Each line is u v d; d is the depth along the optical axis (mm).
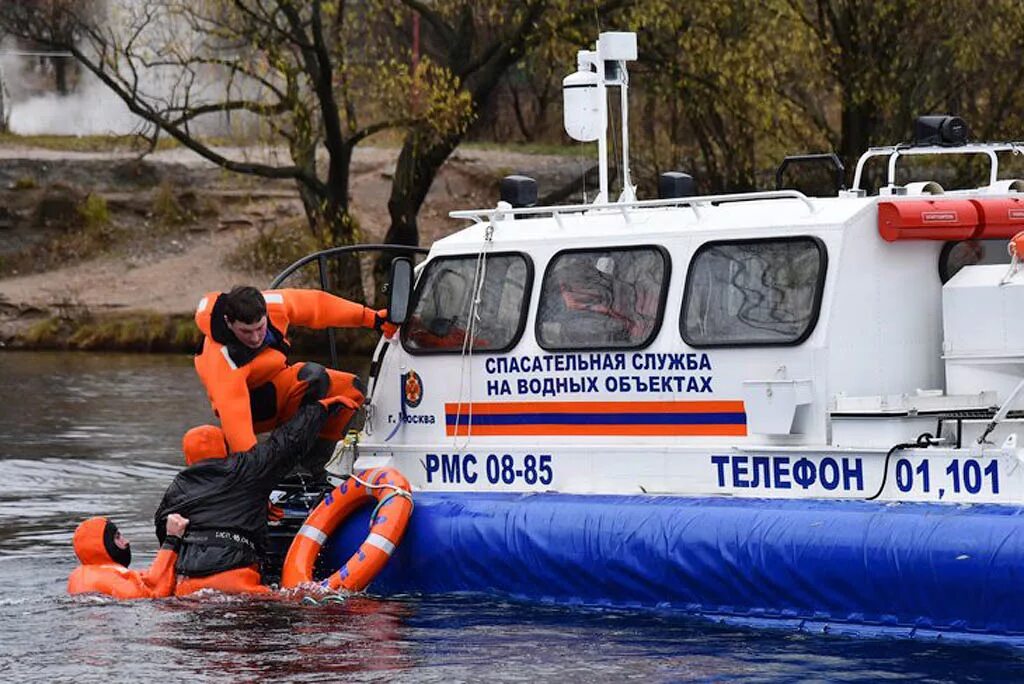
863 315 21250
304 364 24109
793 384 20828
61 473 38156
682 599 20797
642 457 22000
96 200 87000
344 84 68250
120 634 21172
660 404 21953
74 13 69312
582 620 21188
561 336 22734
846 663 18812
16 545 29594
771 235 21422
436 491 23609
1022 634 18609
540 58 69312
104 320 75250
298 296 24141
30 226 86500
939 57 67125
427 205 86812
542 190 85875
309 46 65688
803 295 21141
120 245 85812
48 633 21344
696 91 68500
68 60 95312
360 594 22891
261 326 23156
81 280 82188
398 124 67312
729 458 21375
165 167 89625
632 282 22281
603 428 22391
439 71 65688
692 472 21656
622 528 21172
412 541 22797
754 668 18812
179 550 23484
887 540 19328
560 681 18719
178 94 91000
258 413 23969
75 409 50750
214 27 76562
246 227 86625
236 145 91000
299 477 24812
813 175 69938
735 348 21391
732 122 70875
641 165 74312
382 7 67688
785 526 20078
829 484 20672
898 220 21141
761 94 66812
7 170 88312
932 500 19938
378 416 24500
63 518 32531
